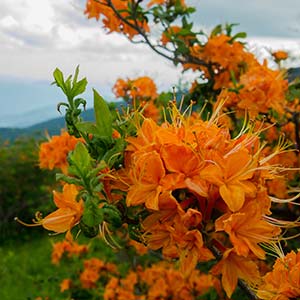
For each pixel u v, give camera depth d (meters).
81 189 1.74
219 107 1.83
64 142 5.09
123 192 1.75
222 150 1.67
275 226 1.67
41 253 12.05
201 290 5.62
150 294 5.91
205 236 1.65
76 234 1.75
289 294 1.74
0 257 12.29
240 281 1.80
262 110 4.17
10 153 14.94
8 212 14.63
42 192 14.38
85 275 6.71
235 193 1.59
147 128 1.73
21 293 9.30
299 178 4.50
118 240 5.89
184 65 5.55
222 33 5.45
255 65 5.21
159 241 1.68
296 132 4.46
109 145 1.75
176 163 1.64
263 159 1.75
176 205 1.64
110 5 5.01
